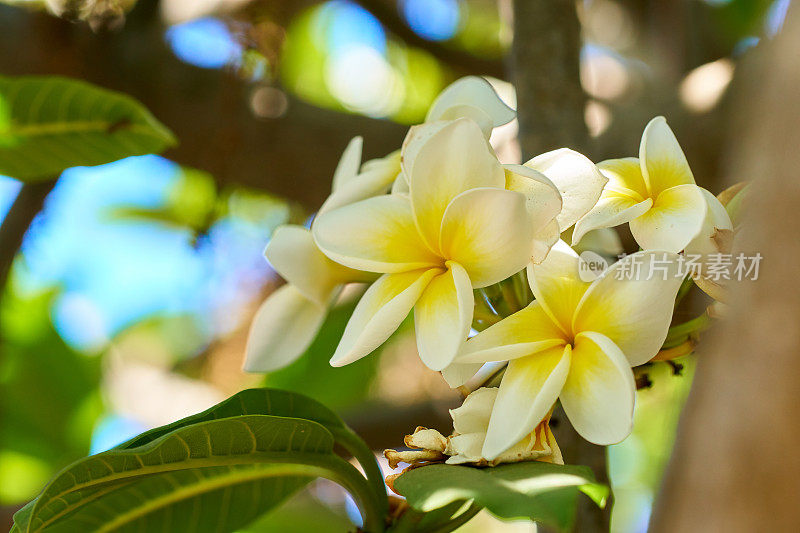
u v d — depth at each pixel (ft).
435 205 1.71
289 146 3.33
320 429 1.83
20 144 2.38
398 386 3.94
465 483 1.59
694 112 2.73
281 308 2.05
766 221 1.32
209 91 3.26
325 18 5.04
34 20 3.19
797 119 1.32
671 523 1.34
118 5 3.26
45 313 4.25
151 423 4.73
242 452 1.82
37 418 4.17
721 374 1.33
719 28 3.90
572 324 1.67
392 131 3.49
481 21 4.74
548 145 2.39
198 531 1.97
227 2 3.19
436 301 1.69
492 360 1.66
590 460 2.03
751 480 1.31
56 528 1.94
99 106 2.34
